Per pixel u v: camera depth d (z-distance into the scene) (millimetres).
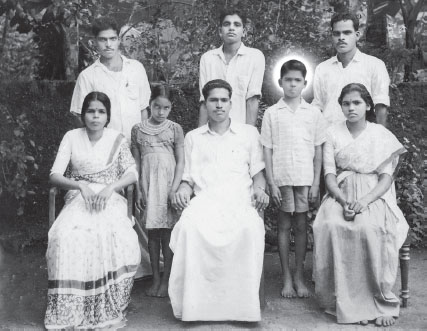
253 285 4102
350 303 4176
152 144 4742
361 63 4926
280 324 4145
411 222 6188
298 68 4605
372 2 6723
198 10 6297
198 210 4309
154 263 4762
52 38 6688
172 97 6363
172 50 6523
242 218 4211
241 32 4977
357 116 4391
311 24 6273
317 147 4715
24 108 6402
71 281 4023
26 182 6266
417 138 6191
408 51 6242
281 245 4766
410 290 4824
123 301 4230
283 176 4660
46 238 6285
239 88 4965
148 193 4695
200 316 4129
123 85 4988
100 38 4887
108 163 4500
